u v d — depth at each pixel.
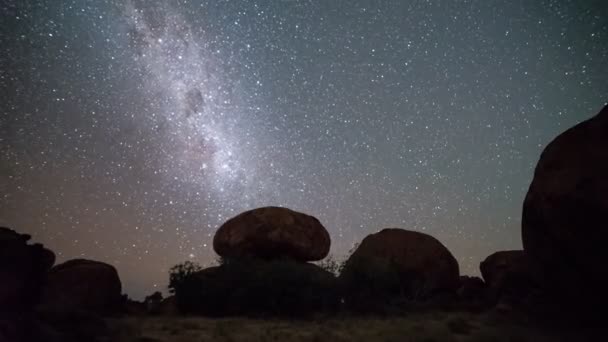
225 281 17.58
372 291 18.08
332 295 16.89
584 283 11.24
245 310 16.53
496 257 22.61
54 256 9.21
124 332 10.45
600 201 10.43
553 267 11.97
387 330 11.46
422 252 21.97
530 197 12.37
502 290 14.94
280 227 21.17
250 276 17.31
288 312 16.00
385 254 21.81
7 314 7.54
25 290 8.11
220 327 12.12
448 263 22.14
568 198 11.03
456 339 10.41
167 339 10.40
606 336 10.12
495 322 12.59
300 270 17.39
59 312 9.55
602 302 11.03
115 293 17.98
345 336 10.91
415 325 12.24
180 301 17.80
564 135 12.33
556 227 11.41
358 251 22.66
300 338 10.78
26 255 8.15
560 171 11.66
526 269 13.31
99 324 10.12
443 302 19.05
